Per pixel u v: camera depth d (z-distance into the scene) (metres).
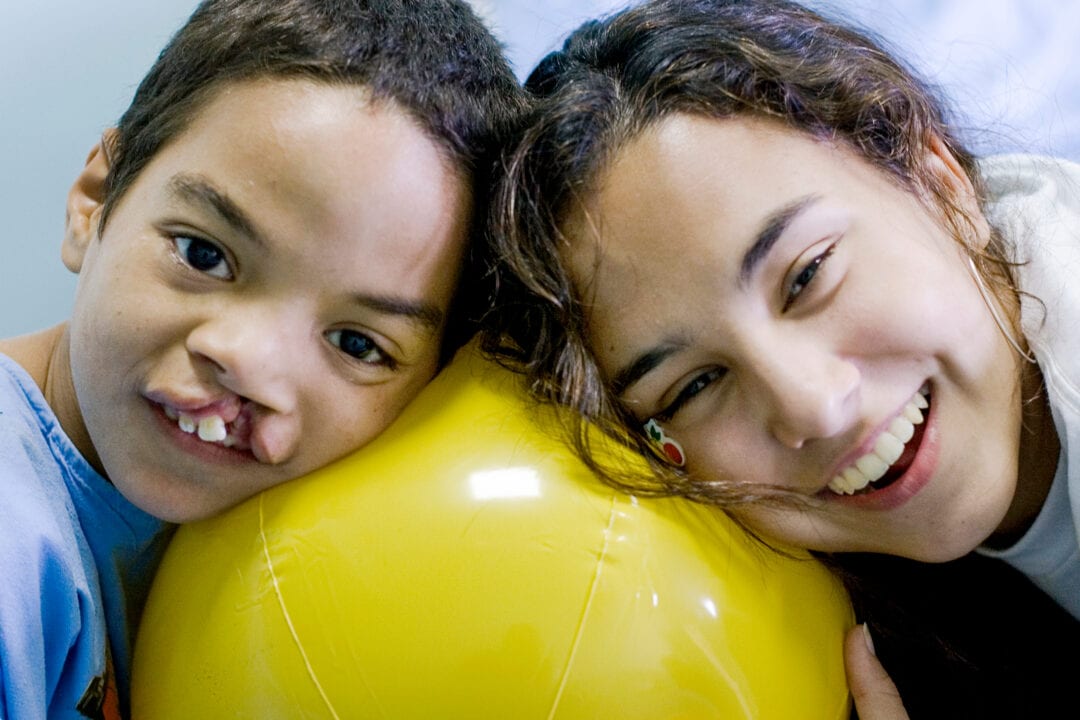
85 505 0.68
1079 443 0.68
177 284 0.59
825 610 0.65
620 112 0.65
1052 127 1.08
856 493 0.67
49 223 1.02
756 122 0.64
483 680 0.52
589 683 0.52
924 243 0.65
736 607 0.57
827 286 0.61
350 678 0.53
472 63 0.71
